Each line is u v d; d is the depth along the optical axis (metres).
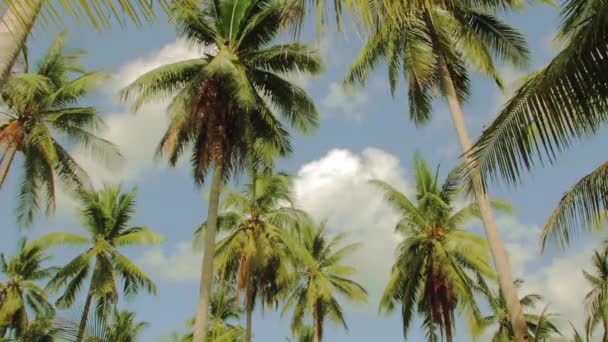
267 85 20.75
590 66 7.38
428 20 16.12
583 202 9.57
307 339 47.59
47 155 21.36
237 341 38.88
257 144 20.69
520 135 8.12
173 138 18.19
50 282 28.59
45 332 9.93
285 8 5.52
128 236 30.05
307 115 21.16
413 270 24.83
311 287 31.83
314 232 35.31
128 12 3.55
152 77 18.81
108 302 28.95
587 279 28.44
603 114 8.39
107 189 31.33
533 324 37.09
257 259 26.06
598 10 7.14
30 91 19.77
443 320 25.36
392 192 25.41
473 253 23.78
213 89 19.22
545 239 10.03
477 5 15.34
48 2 3.56
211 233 18.22
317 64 20.27
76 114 22.56
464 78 17.14
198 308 17.28
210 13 20.55
